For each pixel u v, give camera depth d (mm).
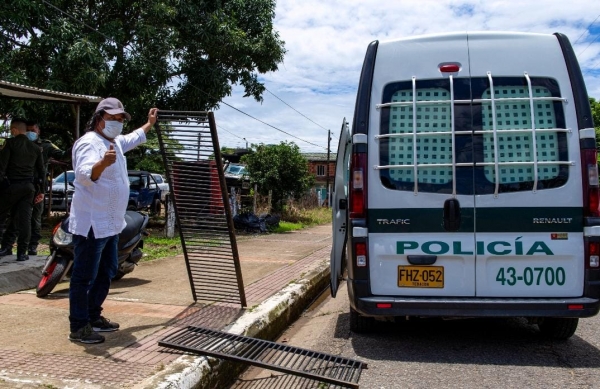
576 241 4316
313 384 3863
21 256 6816
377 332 5305
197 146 5082
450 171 4410
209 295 5598
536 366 4238
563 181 4336
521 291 4344
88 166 3824
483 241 4359
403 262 4434
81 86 11867
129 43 14016
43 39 11664
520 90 4449
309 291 7035
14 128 6758
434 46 4566
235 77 15836
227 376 3938
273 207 22969
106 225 4078
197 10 14539
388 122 4520
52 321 4680
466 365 4270
